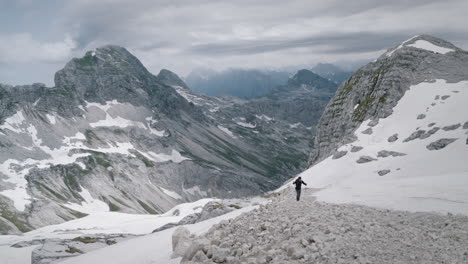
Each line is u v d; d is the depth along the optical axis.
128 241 44.34
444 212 20.70
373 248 14.34
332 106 136.62
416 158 74.62
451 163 66.12
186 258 19.62
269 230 19.16
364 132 101.25
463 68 111.31
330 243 15.17
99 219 192.00
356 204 28.22
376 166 78.75
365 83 125.81
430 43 129.12
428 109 97.19
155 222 161.50
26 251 102.62
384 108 108.00
